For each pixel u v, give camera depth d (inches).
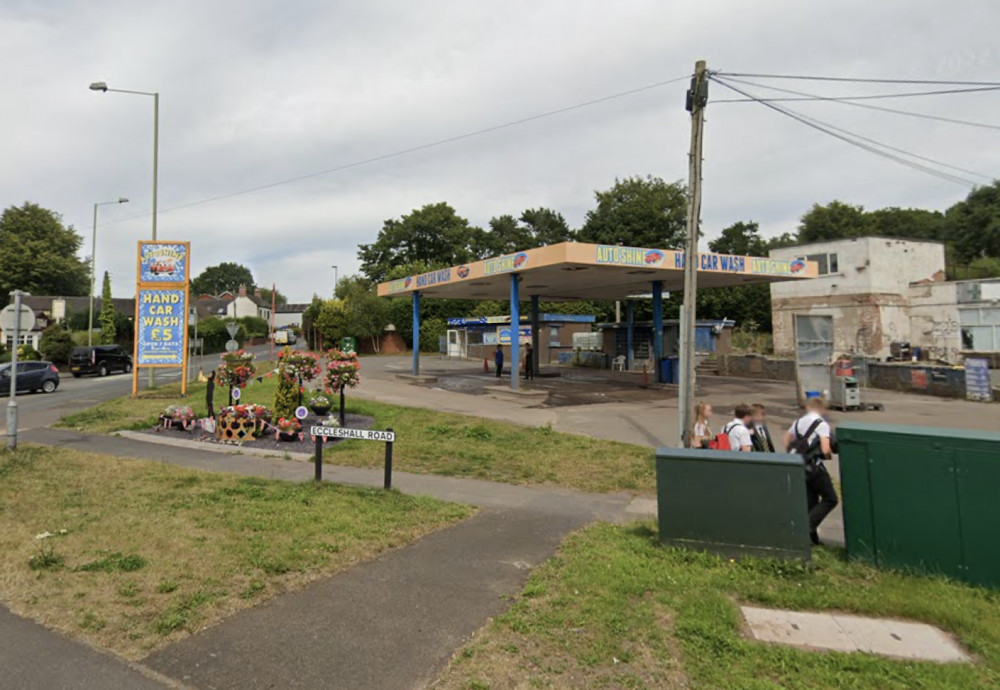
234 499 294.4
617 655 147.8
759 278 958.4
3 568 196.9
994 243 1771.7
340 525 253.1
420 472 392.5
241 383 550.0
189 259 835.4
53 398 904.3
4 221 2464.3
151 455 430.6
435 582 197.2
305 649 151.0
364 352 2219.5
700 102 387.9
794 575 200.8
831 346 711.7
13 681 133.9
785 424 599.5
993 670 142.5
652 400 775.1
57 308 1977.1
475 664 143.9
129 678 136.4
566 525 273.7
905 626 168.7
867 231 2001.7
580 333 1738.4
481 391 876.0
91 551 214.7
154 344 824.3
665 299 1989.4
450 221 2760.8
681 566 207.5
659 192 2006.6
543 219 2802.7
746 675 139.5
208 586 187.5
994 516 192.9
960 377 806.5
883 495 207.6
